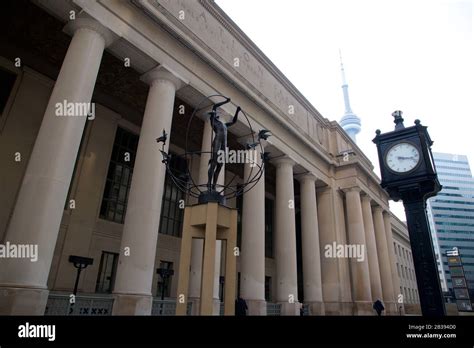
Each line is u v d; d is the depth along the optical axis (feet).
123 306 33.50
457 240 201.57
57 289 45.57
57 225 29.76
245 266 55.36
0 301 25.30
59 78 34.24
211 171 15.75
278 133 68.33
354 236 83.76
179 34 46.06
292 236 65.41
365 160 111.24
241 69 61.98
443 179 211.61
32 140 47.19
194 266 42.73
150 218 37.65
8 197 43.39
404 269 159.22
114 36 39.11
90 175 53.57
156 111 42.63
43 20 44.47
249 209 58.29
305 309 69.62
